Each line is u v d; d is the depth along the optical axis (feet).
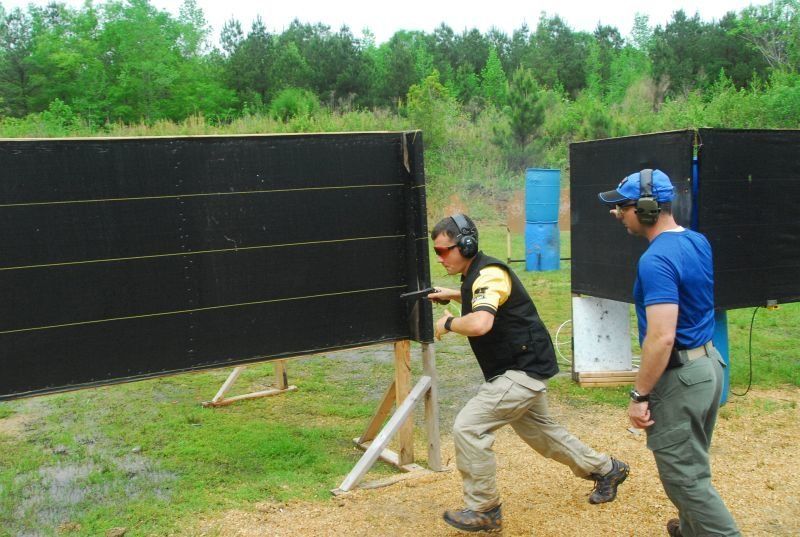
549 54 156.46
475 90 136.67
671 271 10.09
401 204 15.74
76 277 13.16
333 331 15.28
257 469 16.24
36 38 109.70
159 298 13.84
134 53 110.63
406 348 16.01
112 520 13.65
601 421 19.22
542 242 44.24
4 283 12.63
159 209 13.74
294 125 84.33
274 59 118.01
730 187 19.01
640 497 14.03
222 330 14.38
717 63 124.26
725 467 15.76
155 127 89.92
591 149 21.80
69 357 13.20
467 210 73.05
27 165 12.66
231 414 20.48
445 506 13.82
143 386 23.41
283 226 14.73
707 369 10.29
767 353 26.08
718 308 19.13
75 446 17.98
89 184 13.15
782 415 19.43
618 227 20.90
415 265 15.56
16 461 17.06
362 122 84.48
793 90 76.28
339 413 20.39
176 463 16.62
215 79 116.78
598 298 22.41
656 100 118.42
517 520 13.10
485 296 11.86
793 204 20.03
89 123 94.99
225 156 14.17
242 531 12.98
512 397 12.10
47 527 13.50
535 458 16.21
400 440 16.08
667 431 10.38
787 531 12.78
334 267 15.21
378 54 161.68
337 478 15.56
